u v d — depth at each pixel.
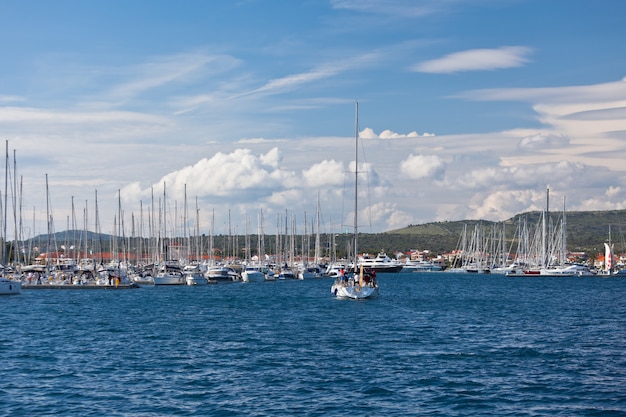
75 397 37.28
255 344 56.31
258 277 186.50
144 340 58.91
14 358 49.34
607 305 102.50
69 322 74.00
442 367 45.78
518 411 34.56
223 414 33.88
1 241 137.62
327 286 164.12
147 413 34.09
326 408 34.94
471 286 169.00
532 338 60.59
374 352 52.06
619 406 35.56
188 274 166.12
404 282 198.12
